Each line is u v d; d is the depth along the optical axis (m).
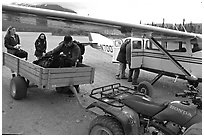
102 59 12.60
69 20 4.23
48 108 4.72
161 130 3.09
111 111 2.97
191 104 3.11
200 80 6.18
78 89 5.78
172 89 7.08
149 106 3.36
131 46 7.20
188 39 6.20
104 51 10.80
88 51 15.76
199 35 6.10
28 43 15.31
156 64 7.23
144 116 3.40
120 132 2.76
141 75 9.12
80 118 4.31
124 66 8.09
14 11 3.39
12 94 5.13
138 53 7.43
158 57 7.14
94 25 4.86
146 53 7.54
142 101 3.50
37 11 3.61
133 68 7.30
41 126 3.88
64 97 5.48
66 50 5.34
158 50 7.12
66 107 4.82
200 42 5.97
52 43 16.80
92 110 3.80
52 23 4.48
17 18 3.89
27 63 4.86
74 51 5.31
